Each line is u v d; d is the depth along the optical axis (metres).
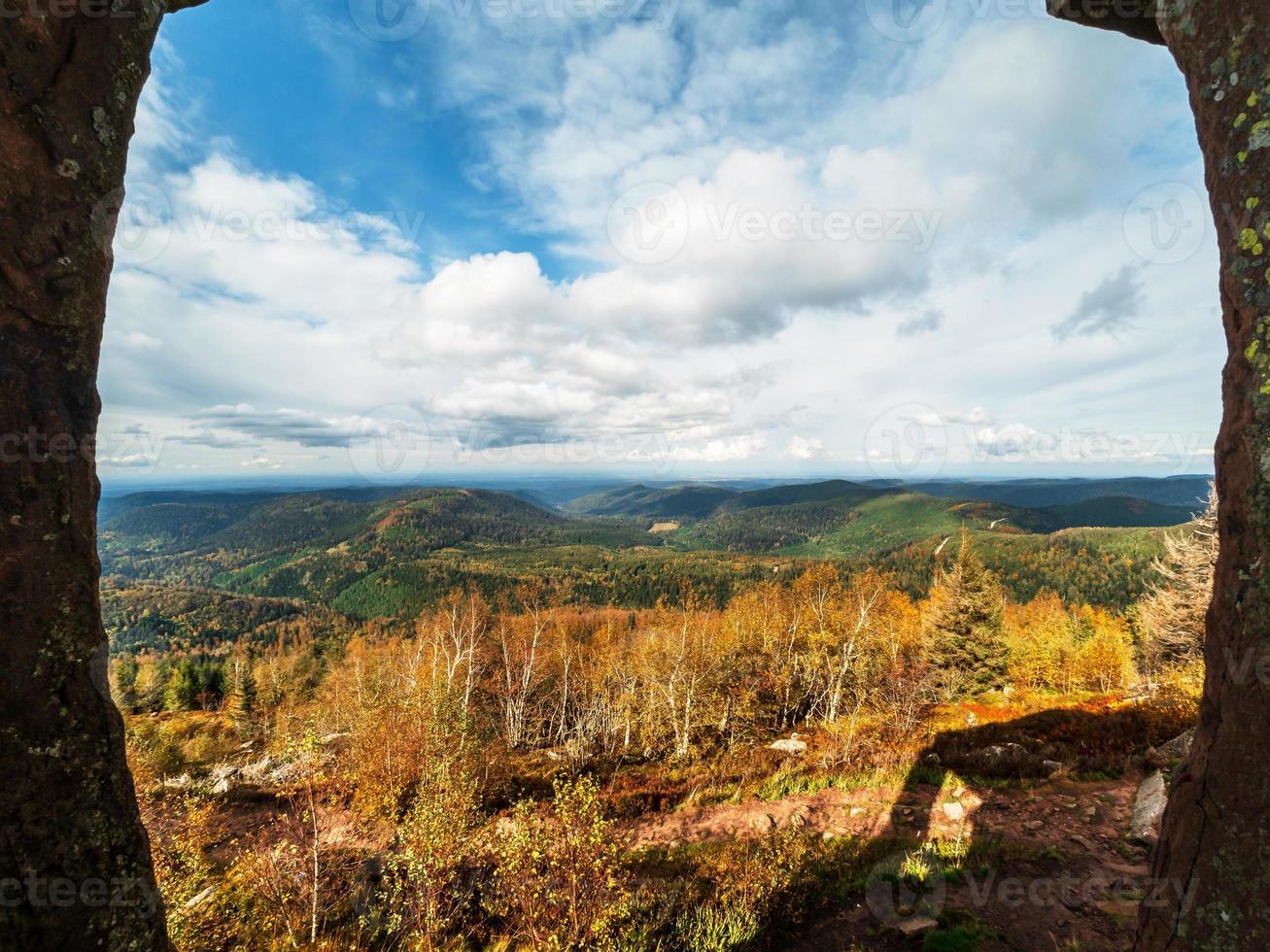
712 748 20.39
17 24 2.12
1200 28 2.28
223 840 10.45
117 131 2.47
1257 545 2.04
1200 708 2.28
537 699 33.31
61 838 2.26
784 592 36.53
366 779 12.08
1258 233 2.08
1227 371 2.26
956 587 27.98
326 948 6.66
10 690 2.15
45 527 2.25
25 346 2.20
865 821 9.95
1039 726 13.48
